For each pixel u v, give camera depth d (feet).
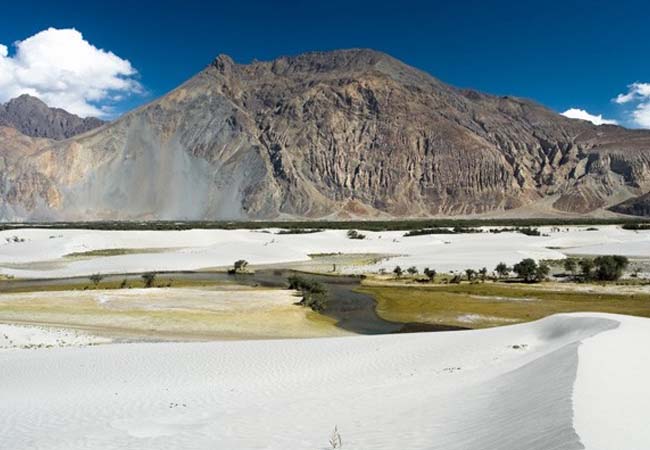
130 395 67.62
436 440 38.86
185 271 305.12
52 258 338.75
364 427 46.01
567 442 29.48
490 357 83.97
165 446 44.34
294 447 41.52
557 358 60.80
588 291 222.28
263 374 80.79
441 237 461.78
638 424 33.06
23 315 154.51
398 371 79.66
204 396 66.64
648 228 594.24
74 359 89.92
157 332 138.82
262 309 169.99
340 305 197.67
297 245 408.05
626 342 67.92
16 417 56.95
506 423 38.42
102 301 177.06
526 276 259.60
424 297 212.64
